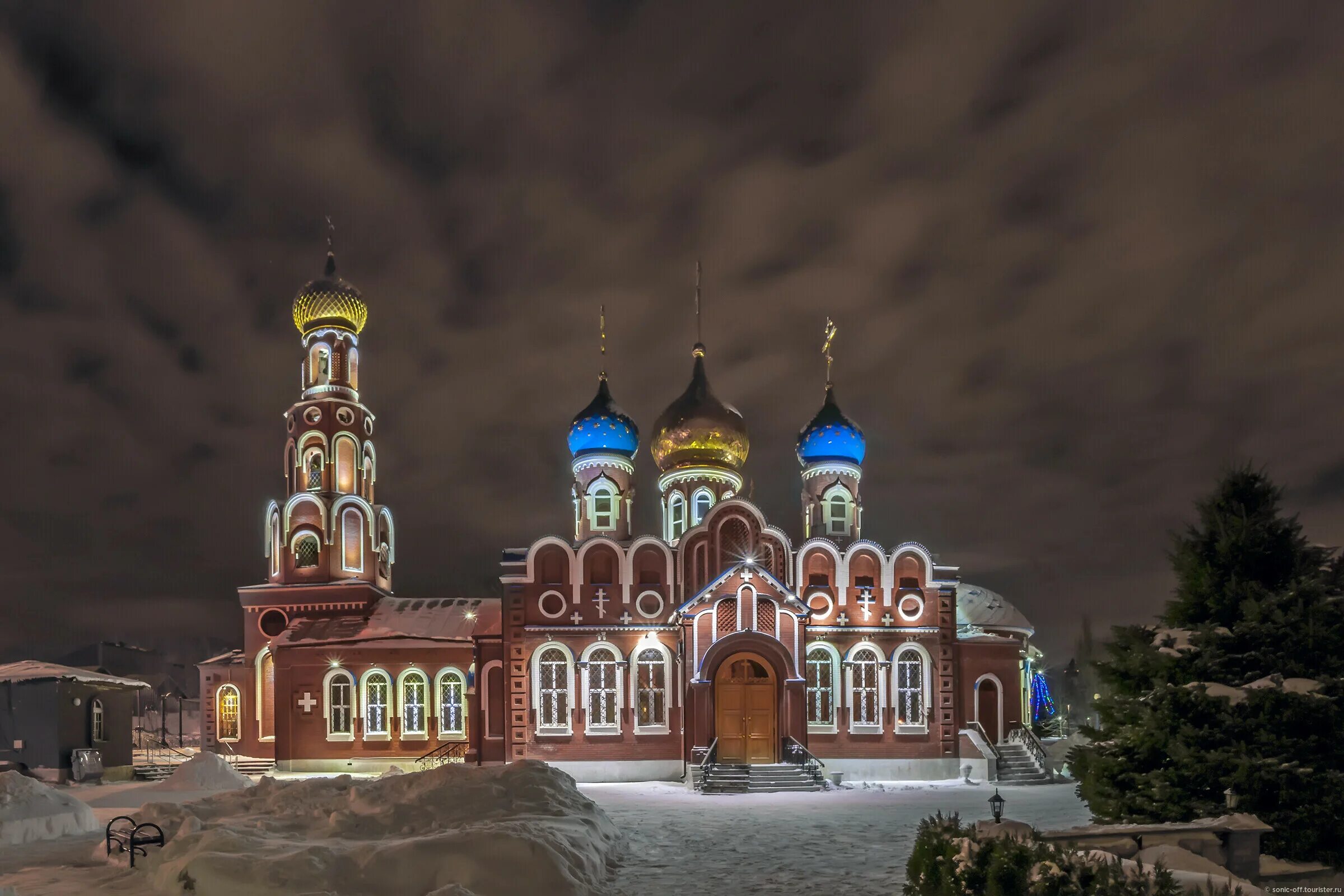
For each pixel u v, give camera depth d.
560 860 18.23
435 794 22.44
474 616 54.06
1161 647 21.59
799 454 54.03
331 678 50.03
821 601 43.34
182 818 22.75
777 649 40.59
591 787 38.72
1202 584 21.94
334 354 59.19
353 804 22.97
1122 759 21.28
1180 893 13.28
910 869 15.89
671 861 21.56
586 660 42.09
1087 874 13.70
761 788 37.44
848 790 38.06
